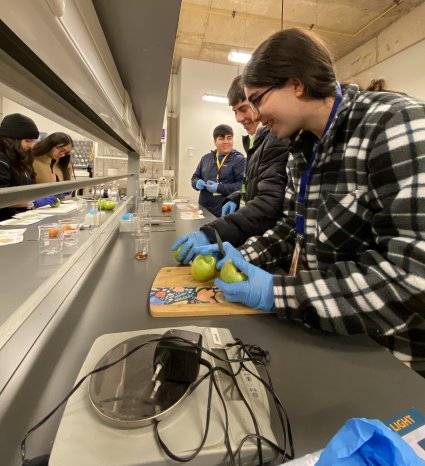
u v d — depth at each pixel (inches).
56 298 23.7
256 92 25.0
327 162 27.7
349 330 18.9
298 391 15.0
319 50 23.5
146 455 10.4
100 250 39.4
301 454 11.5
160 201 107.8
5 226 58.3
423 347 24.1
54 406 13.6
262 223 41.1
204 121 196.2
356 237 25.0
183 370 13.3
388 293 18.1
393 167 19.6
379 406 14.1
